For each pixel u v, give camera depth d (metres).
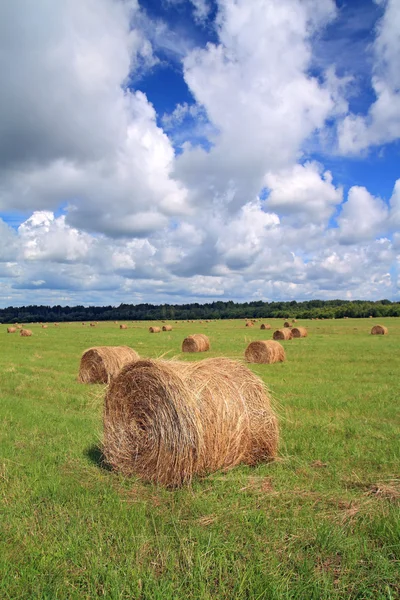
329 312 100.25
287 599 3.49
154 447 6.23
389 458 6.79
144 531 4.51
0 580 3.84
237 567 3.89
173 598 3.52
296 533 4.45
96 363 15.58
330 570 3.86
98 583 3.77
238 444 6.49
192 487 5.94
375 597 3.57
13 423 9.41
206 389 6.42
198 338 27.44
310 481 5.93
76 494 5.54
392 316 98.44
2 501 5.36
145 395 6.45
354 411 10.09
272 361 20.53
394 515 4.65
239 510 5.00
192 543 4.24
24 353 26.66
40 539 4.43
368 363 19.58
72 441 7.93
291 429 8.59
